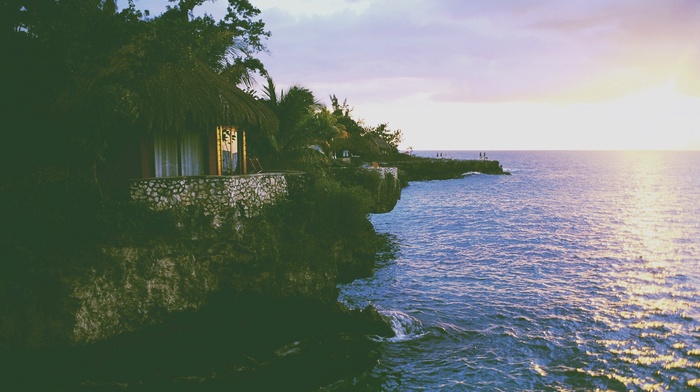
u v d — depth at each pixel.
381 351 16.30
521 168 170.25
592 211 56.22
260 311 17.09
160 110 15.64
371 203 25.39
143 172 16.89
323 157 35.56
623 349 16.77
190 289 15.20
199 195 16.67
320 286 18.03
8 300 12.54
